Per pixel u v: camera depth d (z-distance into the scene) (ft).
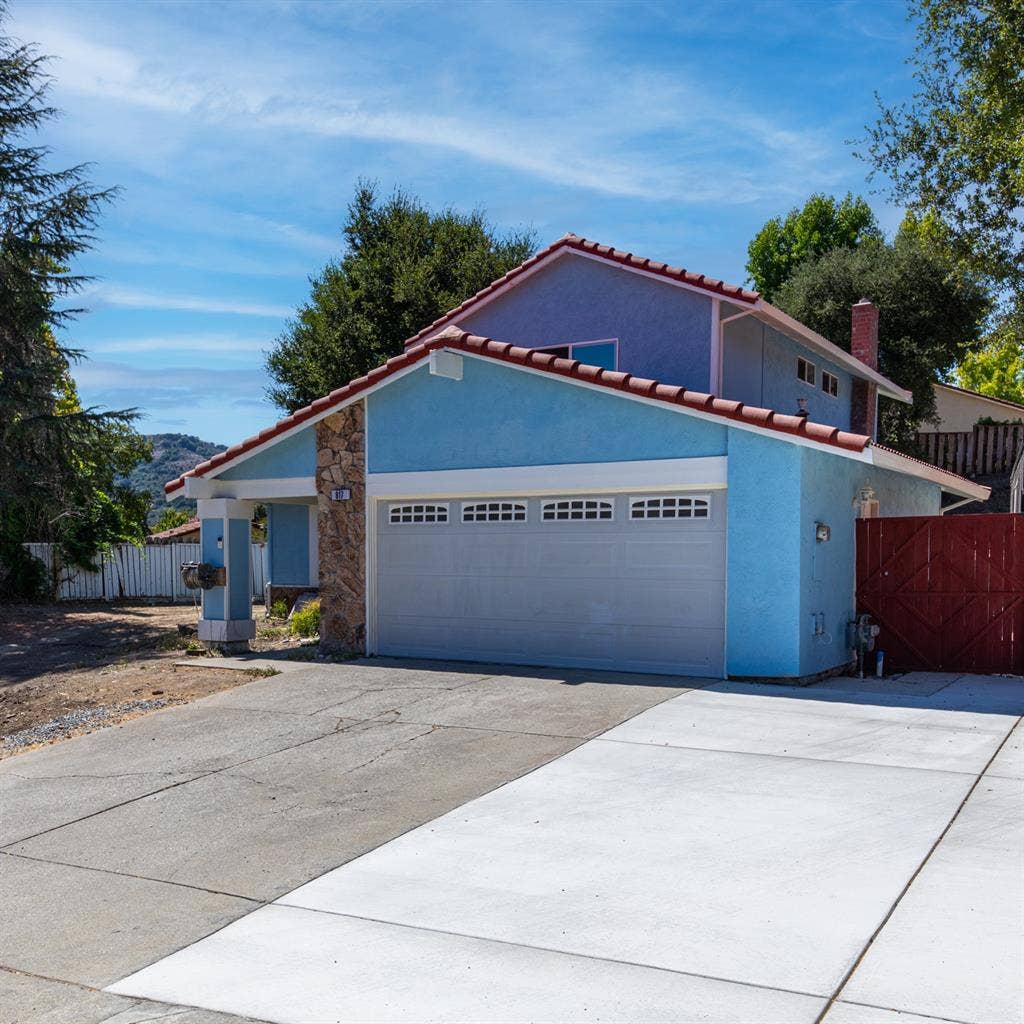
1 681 49.03
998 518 40.34
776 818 21.93
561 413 41.16
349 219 106.63
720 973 15.14
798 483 36.19
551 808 23.49
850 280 97.45
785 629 36.47
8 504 83.97
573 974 15.42
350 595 47.32
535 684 37.47
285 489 49.19
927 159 71.41
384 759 28.58
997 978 14.56
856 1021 13.52
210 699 38.73
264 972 16.21
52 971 16.84
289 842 22.45
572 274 54.80
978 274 73.20
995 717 30.78
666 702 33.50
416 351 43.83
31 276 85.25
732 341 52.49
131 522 101.86
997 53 65.72
